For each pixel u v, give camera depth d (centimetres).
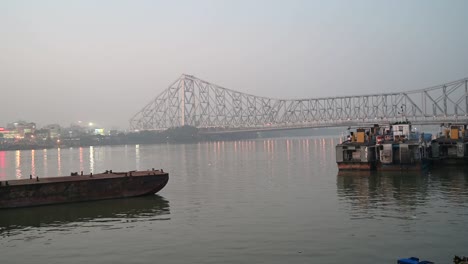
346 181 5728
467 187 4838
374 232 2902
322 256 2430
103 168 10088
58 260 2500
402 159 6462
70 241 2895
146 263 2391
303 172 7219
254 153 14512
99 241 2872
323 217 3409
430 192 4556
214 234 2959
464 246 2556
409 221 3200
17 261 2505
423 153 6931
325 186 5288
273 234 2912
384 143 6619
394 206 3812
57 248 2739
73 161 13612
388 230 2948
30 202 4100
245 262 2361
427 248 2533
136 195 4628
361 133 6912
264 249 2581
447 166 7200
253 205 4038
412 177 5916
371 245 2609
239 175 7031
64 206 4128
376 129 7681
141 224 3347
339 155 6656
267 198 4444
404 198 4225
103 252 2619
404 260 2164
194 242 2772
